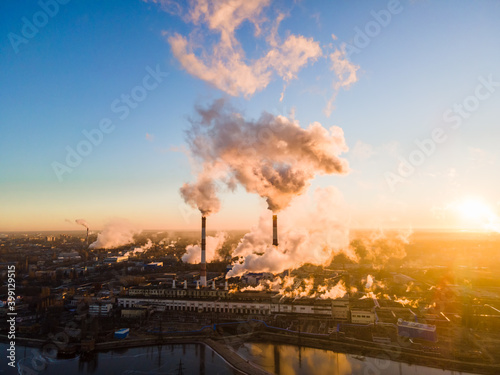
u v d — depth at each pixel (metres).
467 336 120.31
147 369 104.69
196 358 112.75
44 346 120.75
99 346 120.62
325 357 110.62
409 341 117.31
